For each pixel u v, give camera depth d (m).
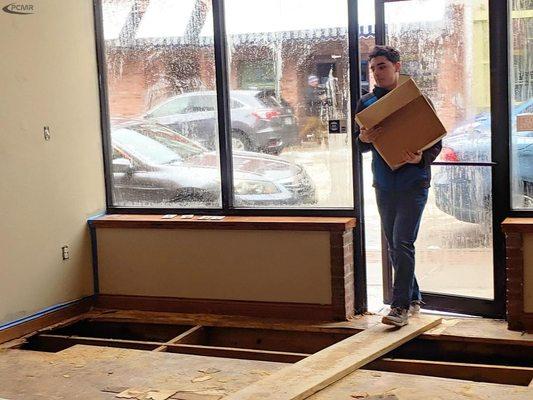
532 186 4.87
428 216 5.27
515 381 4.11
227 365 4.42
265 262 5.40
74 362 4.58
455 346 4.68
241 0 5.47
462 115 5.03
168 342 4.98
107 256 5.84
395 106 4.45
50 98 5.49
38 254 5.41
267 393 3.81
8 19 5.13
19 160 5.24
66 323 5.52
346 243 5.21
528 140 4.84
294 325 5.16
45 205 5.46
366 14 5.30
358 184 5.28
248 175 5.62
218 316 5.50
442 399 3.74
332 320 5.23
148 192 5.94
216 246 5.52
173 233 5.64
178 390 4.03
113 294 5.86
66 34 5.61
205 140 5.71
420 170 4.61
